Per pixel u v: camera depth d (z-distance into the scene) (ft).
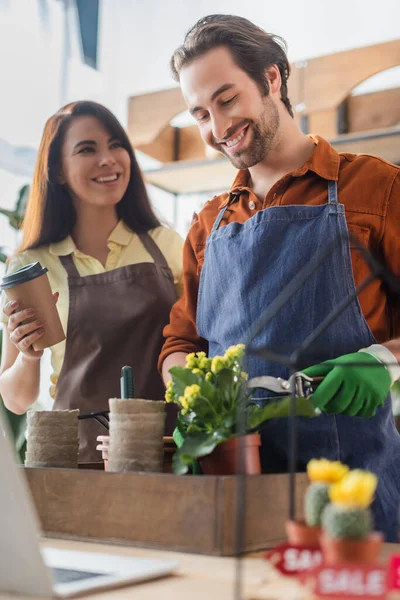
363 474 2.19
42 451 3.95
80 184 7.25
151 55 10.53
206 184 9.00
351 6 9.53
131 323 7.03
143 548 3.14
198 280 5.73
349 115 8.20
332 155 5.18
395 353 4.42
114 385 6.96
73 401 6.98
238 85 4.99
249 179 5.65
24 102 9.61
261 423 3.57
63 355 7.15
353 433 4.44
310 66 7.83
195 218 6.02
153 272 7.25
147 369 6.97
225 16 5.27
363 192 5.02
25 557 2.21
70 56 10.16
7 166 9.42
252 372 4.62
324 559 2.15
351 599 1.98
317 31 9.70
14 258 7.49
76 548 3.14
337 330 4.62
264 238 4.89
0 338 7.63
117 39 10.69
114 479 3.28
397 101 7.95
